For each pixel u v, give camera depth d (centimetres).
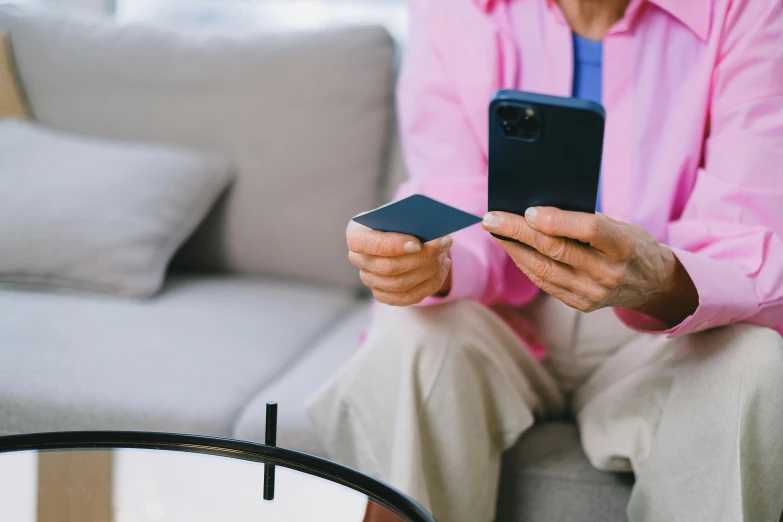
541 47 125
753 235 108
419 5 132
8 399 121
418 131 129
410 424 103
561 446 120
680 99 120
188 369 130
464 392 107
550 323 126
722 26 117
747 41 115
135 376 125
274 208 177
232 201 179
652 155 120
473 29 125
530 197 85
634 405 112
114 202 163
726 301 99
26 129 177
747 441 95
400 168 183
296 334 154
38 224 158
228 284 176
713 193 114
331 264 179
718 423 97
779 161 112
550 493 116
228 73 179
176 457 79
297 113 176
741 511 93
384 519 70
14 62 188
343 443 113
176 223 169
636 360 118
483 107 123
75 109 184
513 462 118
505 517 119
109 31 187
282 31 182
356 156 176
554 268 91
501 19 126
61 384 122
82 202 162
